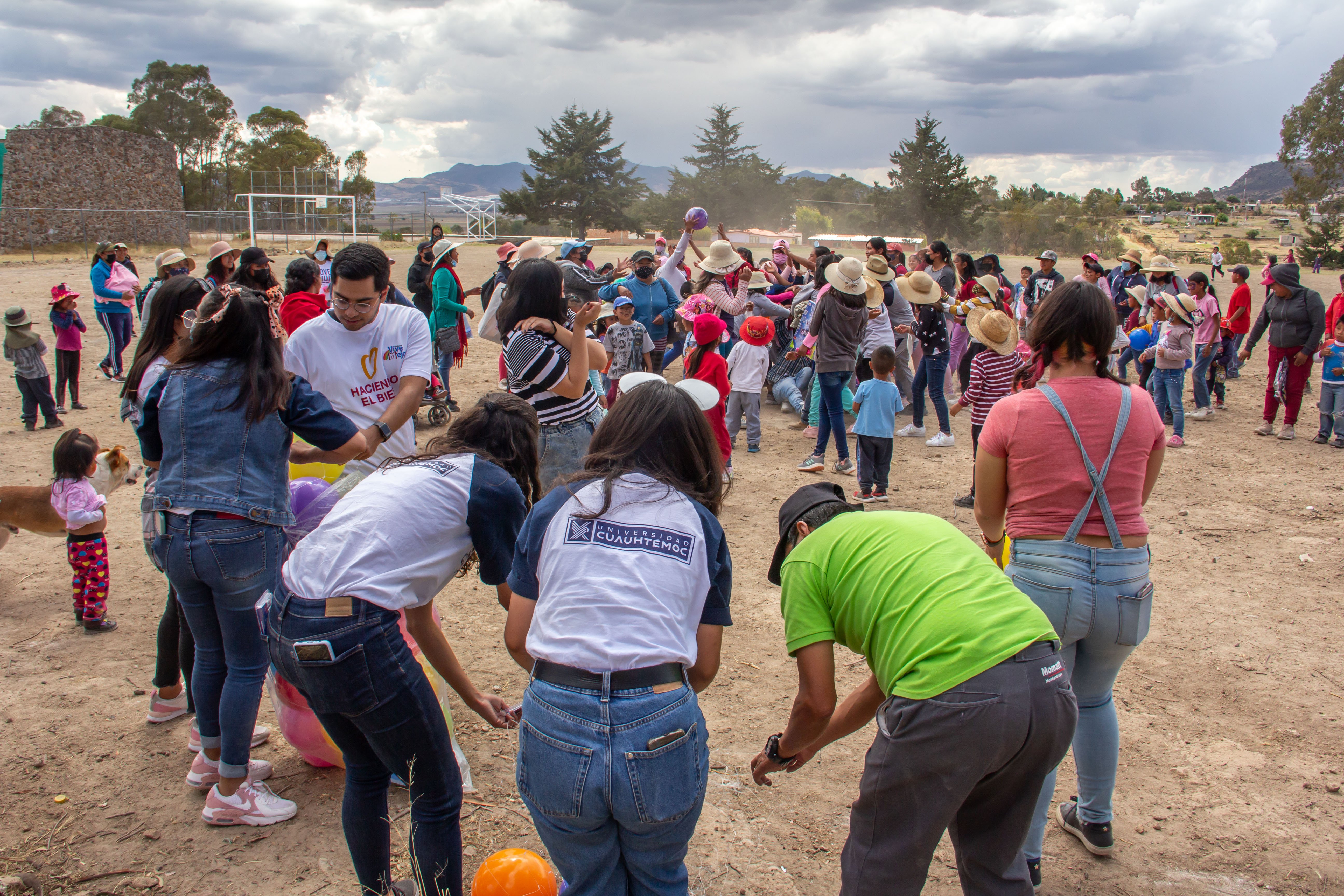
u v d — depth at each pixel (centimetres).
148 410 299
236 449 293
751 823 339
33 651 456
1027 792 230
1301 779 373
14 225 3612
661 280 989
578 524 221
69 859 305
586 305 414
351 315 371
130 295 1164
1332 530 684
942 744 216
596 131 7981
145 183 4519
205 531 288
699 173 8394
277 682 339
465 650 472
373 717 241
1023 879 239
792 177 8669
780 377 1057
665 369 1005
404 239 5753
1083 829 325
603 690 204
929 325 917
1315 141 6341
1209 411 1081
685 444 234
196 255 3922
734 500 740
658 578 214
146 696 416
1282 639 500
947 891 305
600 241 7831
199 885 296
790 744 254
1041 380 308
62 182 4056
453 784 262
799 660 243
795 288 1189
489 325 572
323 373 381
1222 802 358
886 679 231
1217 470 855
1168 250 6788
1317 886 311
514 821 333
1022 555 285
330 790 351
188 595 306
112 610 507
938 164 6769
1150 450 284
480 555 263
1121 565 276
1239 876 316
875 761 231
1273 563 616
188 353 295
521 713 291
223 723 311
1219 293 2570
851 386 955
